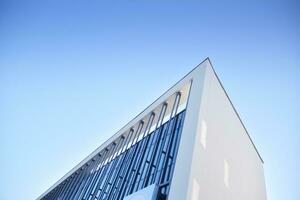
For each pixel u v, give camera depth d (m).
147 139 18.80
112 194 17.45
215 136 13.64
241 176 16.41
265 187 21.53
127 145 22.42
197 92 14.37
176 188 9.70
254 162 21.03
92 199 21.30
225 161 14.20
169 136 15.21
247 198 16.14
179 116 15.99
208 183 10.91
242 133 20.08
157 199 10.12
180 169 10.45
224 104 17.22
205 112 13.12
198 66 17.33
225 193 12.70
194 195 9.24
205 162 11.25
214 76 16.78
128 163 19.14
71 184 32.88
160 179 12.21
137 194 11.62
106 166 24.38
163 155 14.32
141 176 15.21
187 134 12.00
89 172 28.86
